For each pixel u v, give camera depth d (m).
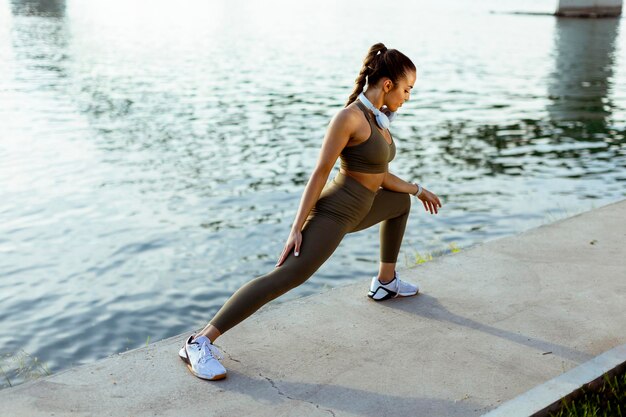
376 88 3.66
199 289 8.66
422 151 16.73
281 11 76.62
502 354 3.76
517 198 12.62
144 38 47.97
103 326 7.62
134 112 22.12
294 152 16.61
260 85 28.53
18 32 49.97
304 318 4.18
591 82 28.64
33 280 8.86
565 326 4.08
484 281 4.75
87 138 18.11
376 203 4.02
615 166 14.98
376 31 52.97
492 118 21.19
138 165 15.23
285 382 3.46
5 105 23.09
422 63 35.66
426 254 8.66
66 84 28.19
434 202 4.24
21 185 13.54
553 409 3.23
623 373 3.61
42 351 7.02
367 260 9.66
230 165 15.28
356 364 3.64
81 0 96.94
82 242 10.34
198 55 38.97
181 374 3.53
